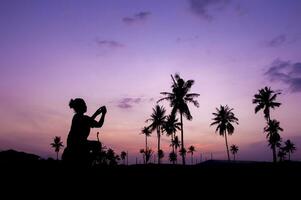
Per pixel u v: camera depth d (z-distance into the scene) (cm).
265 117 7281
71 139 356
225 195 545
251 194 566
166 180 648
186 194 539
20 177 407
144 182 582
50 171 386
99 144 371
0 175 428
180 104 5784
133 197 438
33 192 337
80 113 377
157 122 7844
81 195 338
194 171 852
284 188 620
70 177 339
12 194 343
